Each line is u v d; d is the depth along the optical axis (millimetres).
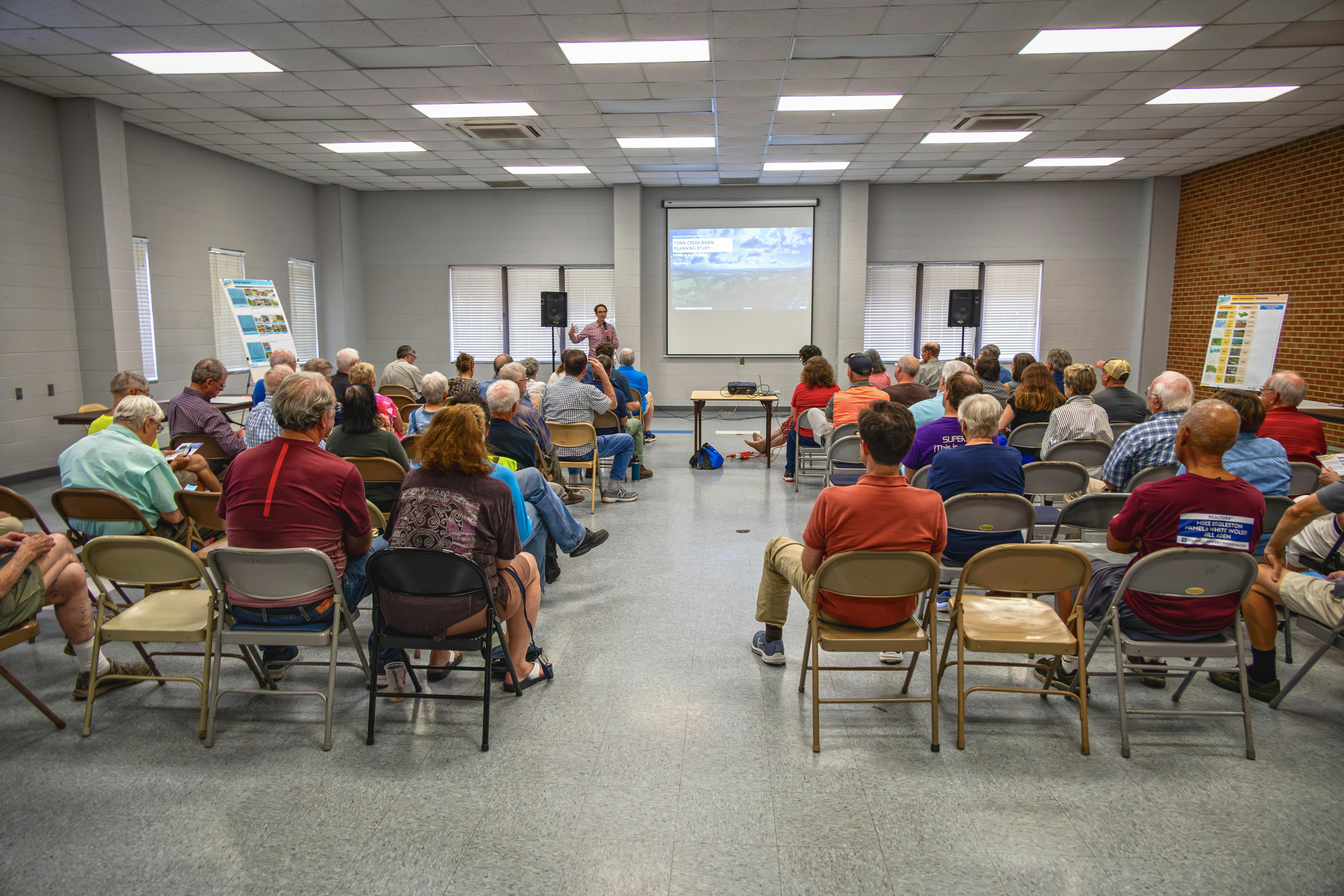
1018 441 4613
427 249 11438
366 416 3418
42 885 1812
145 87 6238
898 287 11164
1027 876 1849
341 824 2039
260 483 2402
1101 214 10789
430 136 7914
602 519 5328
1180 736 2486
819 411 5938
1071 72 5934
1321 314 7953
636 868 1875
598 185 10992
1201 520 2324
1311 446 3768
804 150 8680
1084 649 2377
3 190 6133
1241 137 8086
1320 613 2484
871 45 5363
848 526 2377
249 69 5809
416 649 2695
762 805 2125
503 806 2123
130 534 3111
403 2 4590
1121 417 4871
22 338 6324
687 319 11375
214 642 2486
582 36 5160
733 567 4266
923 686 2844
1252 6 4680
